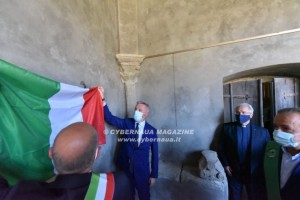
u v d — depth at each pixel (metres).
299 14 2.06
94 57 2.12
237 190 1.91
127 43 2.80
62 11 1.59
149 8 2.85
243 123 1.85
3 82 0.93
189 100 2.62
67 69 1.63
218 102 2.45
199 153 2.55
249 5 2.30
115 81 2.63
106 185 0.73
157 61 2.81
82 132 0.71
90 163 0.72
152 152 2.15
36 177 1.08
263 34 2.22
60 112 1.31
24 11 1.20
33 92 1.10
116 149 2.53
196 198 2.24
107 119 2.07
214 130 2.47
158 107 2.80
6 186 0.69
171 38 2.72
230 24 2.39
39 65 1.31
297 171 1.00
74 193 0.64
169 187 2.50
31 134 1.07
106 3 2.47
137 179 2.05
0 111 0.93
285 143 1.03
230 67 2.39
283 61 2.13
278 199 1.08
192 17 2.60
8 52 1.07
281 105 2.75
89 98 1.64
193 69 2.59
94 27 2.15
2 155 0.93
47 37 1.40
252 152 1.74
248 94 2.78
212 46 2.48
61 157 0.67
